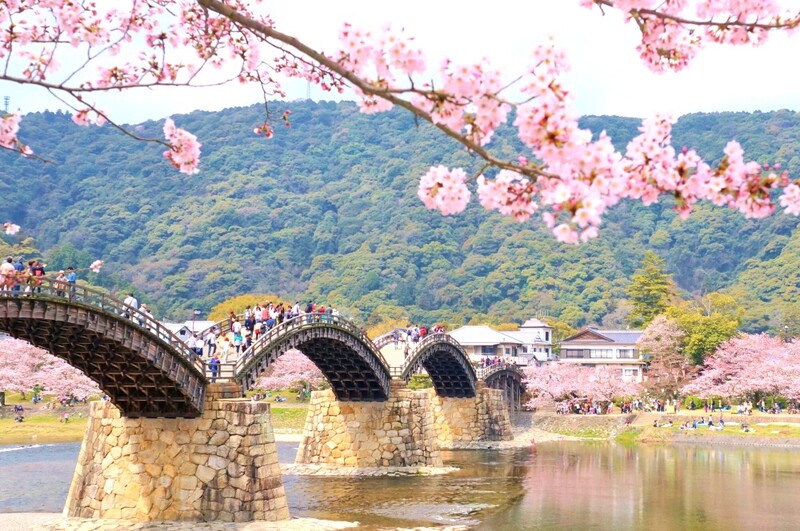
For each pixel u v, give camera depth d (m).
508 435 91.19
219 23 14.55
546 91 8.98
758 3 10.52
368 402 64.25
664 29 11.15
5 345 103.06
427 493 52.72
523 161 9.47
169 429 41.34
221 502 40.00
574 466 68.00
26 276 20.36
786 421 92.81
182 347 40.00
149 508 40.66
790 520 43.69
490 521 43.34
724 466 67.56
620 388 108.94
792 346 107.31
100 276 197.25
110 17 13.97
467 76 9.19
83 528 39.19
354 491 53.31
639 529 41.28
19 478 56.84
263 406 41.09
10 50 13.29
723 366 106.88
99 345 36.72
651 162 9.38
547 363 122.50
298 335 50.41
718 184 9.34
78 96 12.01
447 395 89.62
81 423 96.62
